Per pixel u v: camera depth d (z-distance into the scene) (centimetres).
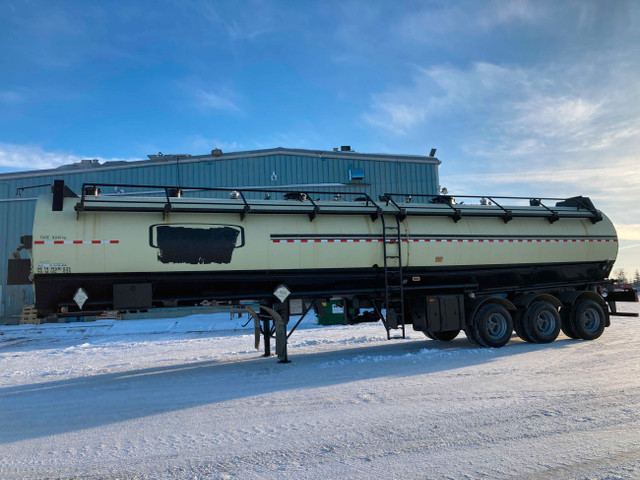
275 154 2594
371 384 730
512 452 438
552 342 1134
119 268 845
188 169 2561
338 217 1012
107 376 906
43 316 844
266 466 418
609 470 393
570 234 1206
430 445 460
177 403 656
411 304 1087
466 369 827
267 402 642
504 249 1120
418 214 1070
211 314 2591
